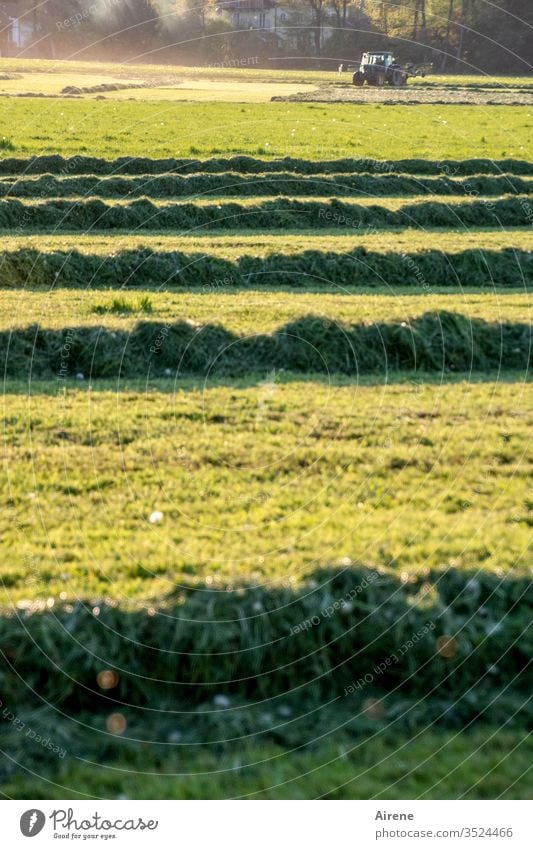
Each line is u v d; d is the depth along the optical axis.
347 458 24.64
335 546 20.11
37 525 20.92
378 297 38.88
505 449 25.38
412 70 178.75
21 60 189.12
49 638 17.28
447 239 48.75
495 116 110.50
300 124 95.19
